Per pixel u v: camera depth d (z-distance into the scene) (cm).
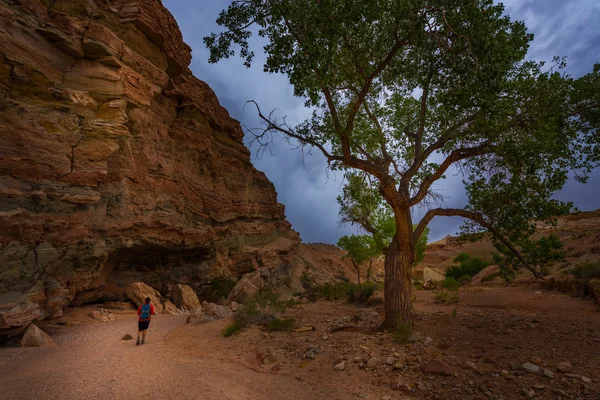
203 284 2988
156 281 2606
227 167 3541
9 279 1344
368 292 1833
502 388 557
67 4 1898
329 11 796
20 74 1547
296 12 805
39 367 822
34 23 1672
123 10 2161
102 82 1888
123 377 702
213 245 3041
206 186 3059
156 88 2269
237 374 716
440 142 1073
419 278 4288
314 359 802
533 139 880
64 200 1609
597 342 766
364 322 1205
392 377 650
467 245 4934
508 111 916
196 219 2861
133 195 2122
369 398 574
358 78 1088
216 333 1207
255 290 2273
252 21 921
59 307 1559
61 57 1789
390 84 1118
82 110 1778
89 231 1764
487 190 967
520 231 948
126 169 2039
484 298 1638
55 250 1545
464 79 853
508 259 1030
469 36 838
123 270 2356
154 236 2281
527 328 942
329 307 1756
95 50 1867
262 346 958
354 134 1226
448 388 582
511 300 1523
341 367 718
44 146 1559
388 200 1013
